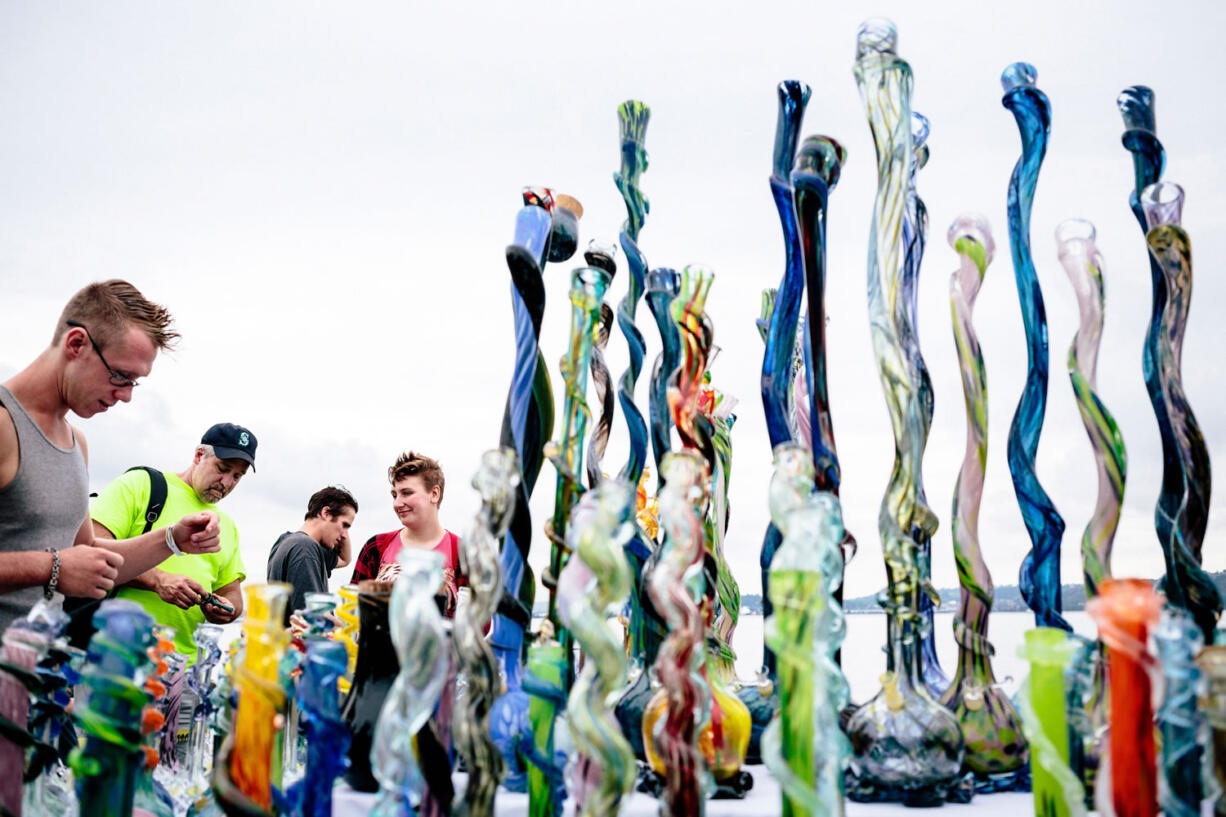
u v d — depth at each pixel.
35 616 0.91
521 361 1.12
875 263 1.11
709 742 1.00
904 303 1.20
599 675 0.80
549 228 1.18
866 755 1.00
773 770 0.78
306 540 2.62
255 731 0.83
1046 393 1.18
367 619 1.07
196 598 2.02
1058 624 1.13
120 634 0.83
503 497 0.86
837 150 1.13
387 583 1.09
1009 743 1.08
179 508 2.56
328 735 0.90
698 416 1.09
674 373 1.07
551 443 1.08
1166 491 1.06
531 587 1.11
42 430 1.68
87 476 1.80
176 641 2.28
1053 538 1.15
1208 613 1.02
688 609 0.82
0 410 1.62
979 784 1.09
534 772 0.94
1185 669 0.76
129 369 1.71
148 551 1.80
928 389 1.17
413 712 0.79
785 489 0.82
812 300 1.12
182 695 1.11
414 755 0.86
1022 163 1.22
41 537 1.66
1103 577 1.05
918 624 1.04
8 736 0.85
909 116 1.13
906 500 1.06
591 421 1.14
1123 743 0.77
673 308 1.08
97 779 0.81
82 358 1.68
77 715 0.82
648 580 1.07
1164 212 1.09
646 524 1.43
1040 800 0.84
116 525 2.40
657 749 0.87
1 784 0.85
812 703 0.78
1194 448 1.04
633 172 1.30
